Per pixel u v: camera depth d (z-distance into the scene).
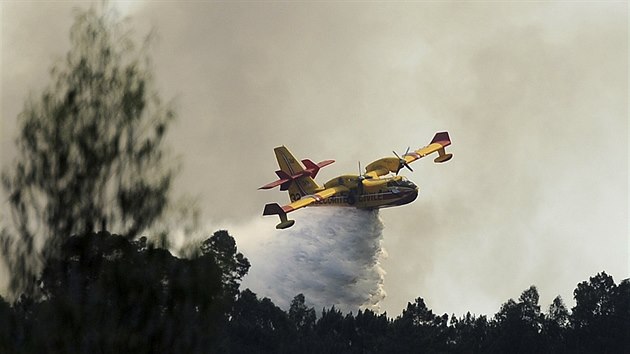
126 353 47.47
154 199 48.72
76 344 47.12
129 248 48.25
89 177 48.19
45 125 48.25
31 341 46.94
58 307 47.12
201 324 48.72
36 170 47.84
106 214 48.25
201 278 48.72
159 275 48.38
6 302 47.41
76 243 47.78
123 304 47.88
